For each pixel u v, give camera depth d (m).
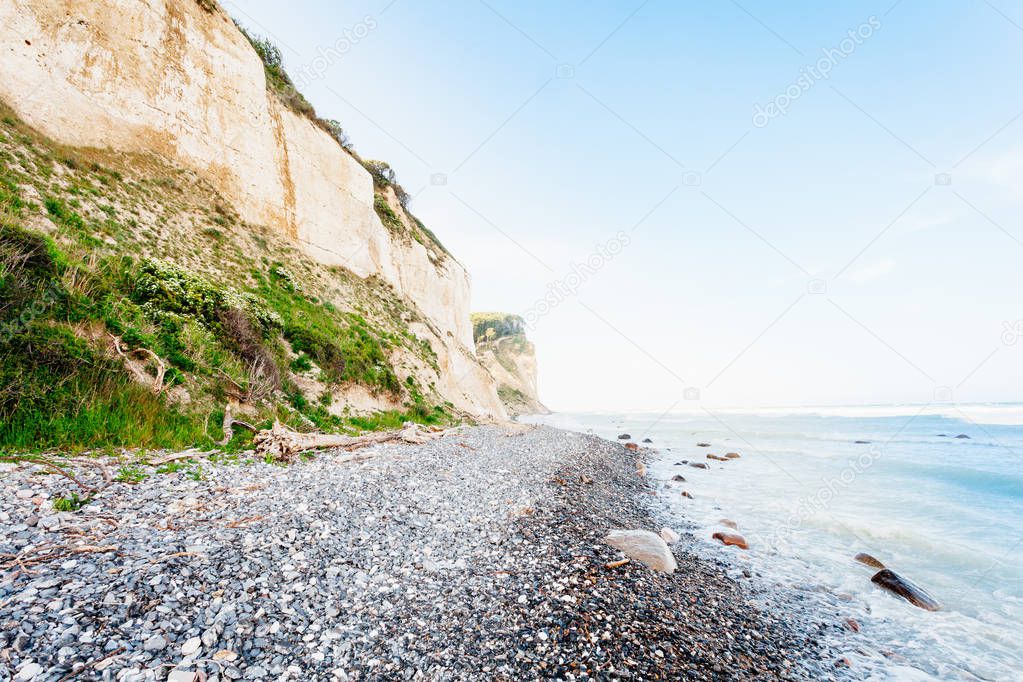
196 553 5.42
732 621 6.70
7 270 9.03
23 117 14.78
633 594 6.63
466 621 5.33
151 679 3.59
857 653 6.45
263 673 3.99
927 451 25.78
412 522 7.96
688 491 16.91
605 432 44.88
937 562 10.12
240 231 22.20
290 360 17.98
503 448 19.70
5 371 7.96
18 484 6.36
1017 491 16.36
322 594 5.30
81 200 14.41
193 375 12.18
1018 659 6.50
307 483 8.97
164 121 20.38
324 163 31.00
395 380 24.22
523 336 123.12
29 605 3.97
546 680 4.43
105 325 10.67
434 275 46.09
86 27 17.55
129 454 8.68
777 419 51.66
